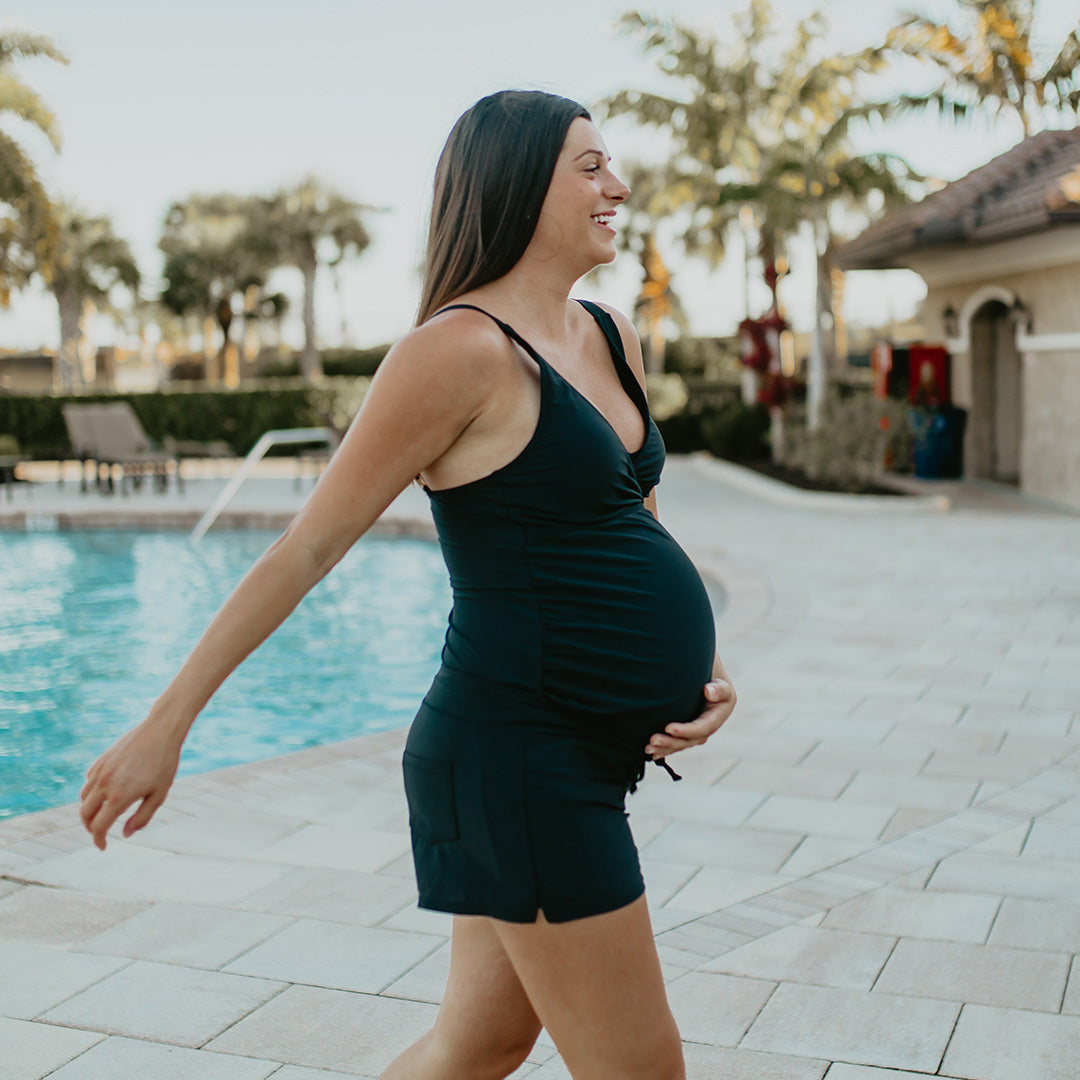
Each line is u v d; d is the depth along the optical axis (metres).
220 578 10.62
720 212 24.97
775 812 4.16
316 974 2.95
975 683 5.98
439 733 1.55
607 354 1.74
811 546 10.87
